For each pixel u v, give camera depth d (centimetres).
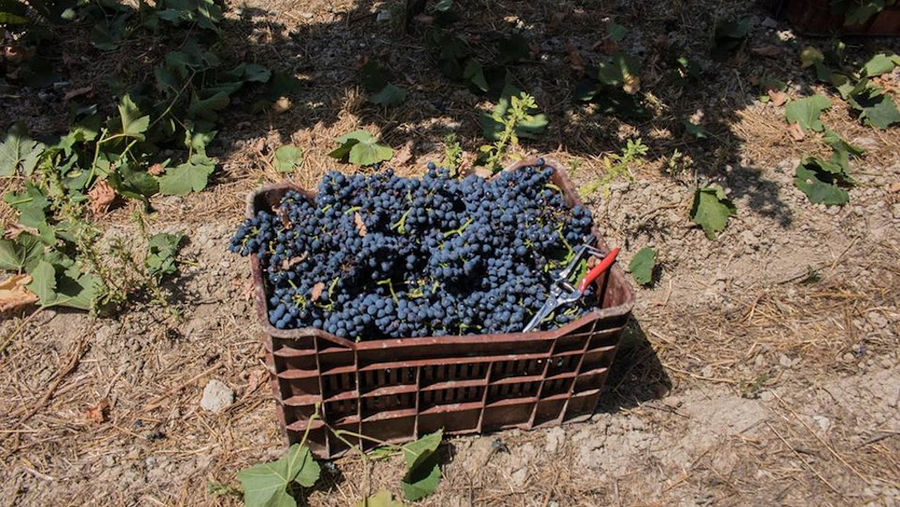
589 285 115
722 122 174
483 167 155
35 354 127
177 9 179
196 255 141
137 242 143
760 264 150
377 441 114
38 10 181
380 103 171
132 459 114
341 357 100
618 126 172
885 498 115
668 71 184
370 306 105
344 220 110
